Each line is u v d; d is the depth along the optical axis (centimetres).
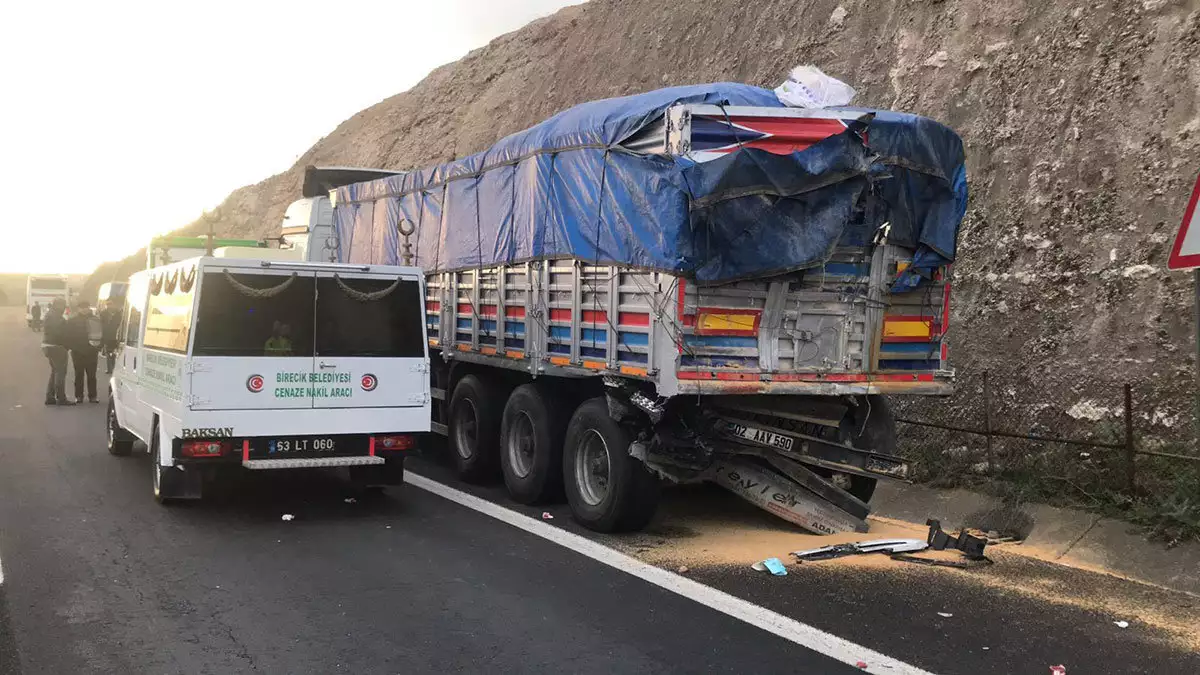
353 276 817
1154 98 890
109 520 765
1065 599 565
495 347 913
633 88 1930
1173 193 840
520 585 595
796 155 646
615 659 468
